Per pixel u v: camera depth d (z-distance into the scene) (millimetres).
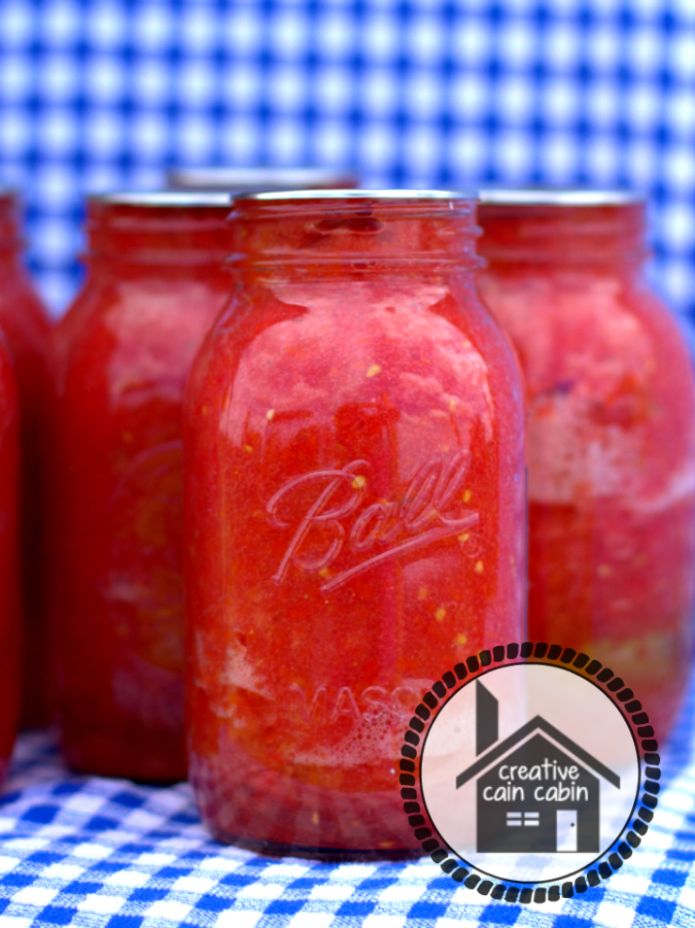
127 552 1138
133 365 1123
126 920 907
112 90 1719
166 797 1141
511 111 1724
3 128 1721
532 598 1183
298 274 982
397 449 949
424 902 924
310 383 952
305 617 960
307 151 1728
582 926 900
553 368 1166
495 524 998
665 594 1224
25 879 965
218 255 1137
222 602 994
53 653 1204
